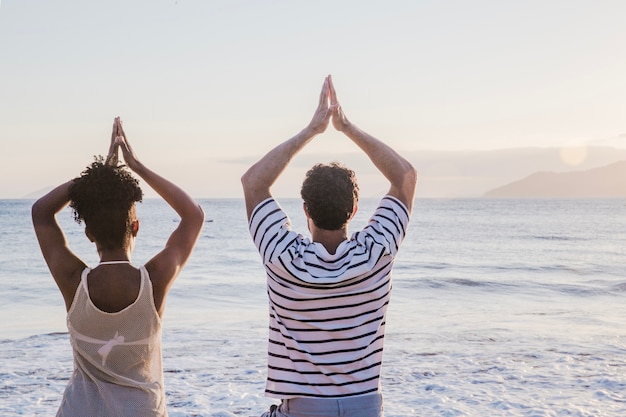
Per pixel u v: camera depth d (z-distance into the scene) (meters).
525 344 10.71
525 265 29.28
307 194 2.76
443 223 81.62
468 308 15.95
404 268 27.83
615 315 14.58
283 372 2.72
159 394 2.82
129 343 2.74
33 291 18.94
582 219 97.25
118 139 2.97
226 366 9.05
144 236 48.97
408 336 11.48
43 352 9.97
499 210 152.88
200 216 2.97
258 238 2.73
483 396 7.52
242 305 16.48
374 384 2.75
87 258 32.59
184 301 17.16
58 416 2.74
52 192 2.89
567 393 7.64
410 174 2.89
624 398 7.43
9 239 43.47
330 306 2.68
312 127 2.85
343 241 2.80
